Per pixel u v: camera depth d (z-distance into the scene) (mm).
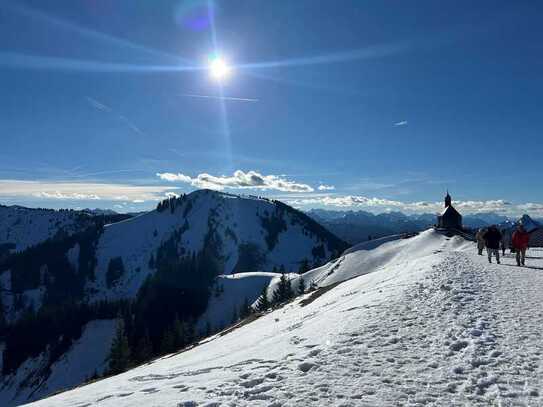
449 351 12703
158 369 23141
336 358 12328
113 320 164750
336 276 132625
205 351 28125
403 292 22609
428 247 121438
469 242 108188
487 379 10430
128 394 12070
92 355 144875
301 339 16500
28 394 139750
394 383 10312
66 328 161250
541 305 18391
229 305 170750
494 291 21688
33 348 158125
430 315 17172
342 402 9211
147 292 178625
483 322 15719
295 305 43688
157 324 155625
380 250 141875
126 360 85500
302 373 11242
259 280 186875
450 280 24828
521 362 11648
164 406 9633
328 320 19875
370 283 34844
